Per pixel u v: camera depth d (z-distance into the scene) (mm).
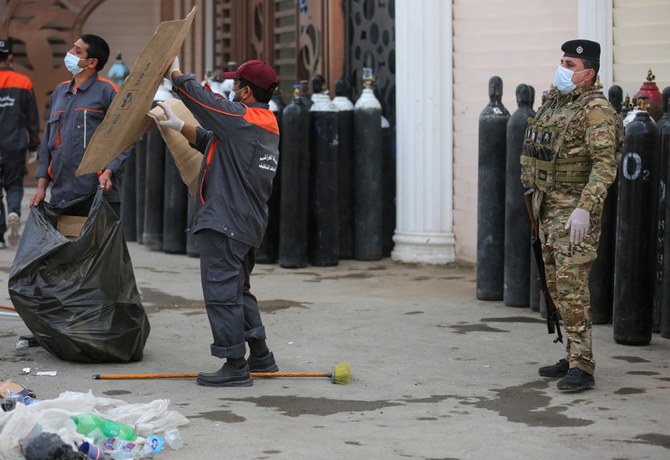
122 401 7066
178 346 9352
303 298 11688
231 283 7855
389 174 14547
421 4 13680
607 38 11531
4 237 16672
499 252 11305
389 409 7355
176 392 7801
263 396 7688
